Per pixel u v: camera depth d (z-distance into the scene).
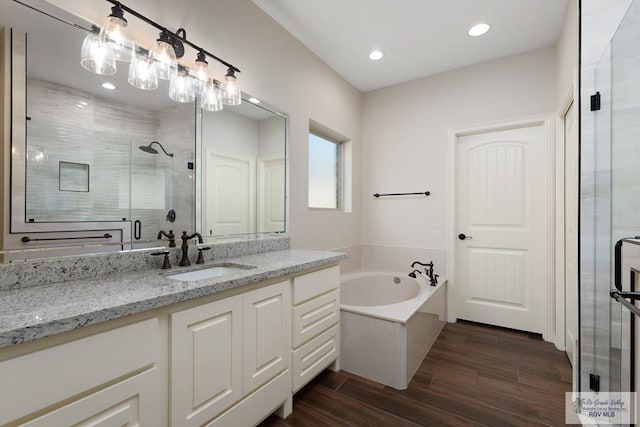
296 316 1.64
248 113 2.09
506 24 2.27
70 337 0.80
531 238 2.68
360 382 1.91
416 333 2.05
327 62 2.87
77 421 0.81
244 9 2.01
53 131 1.20
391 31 2.38
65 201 1.23
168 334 1.04
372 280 3.13
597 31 1.50
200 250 1.66
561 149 2.40
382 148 3.43
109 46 1.28
